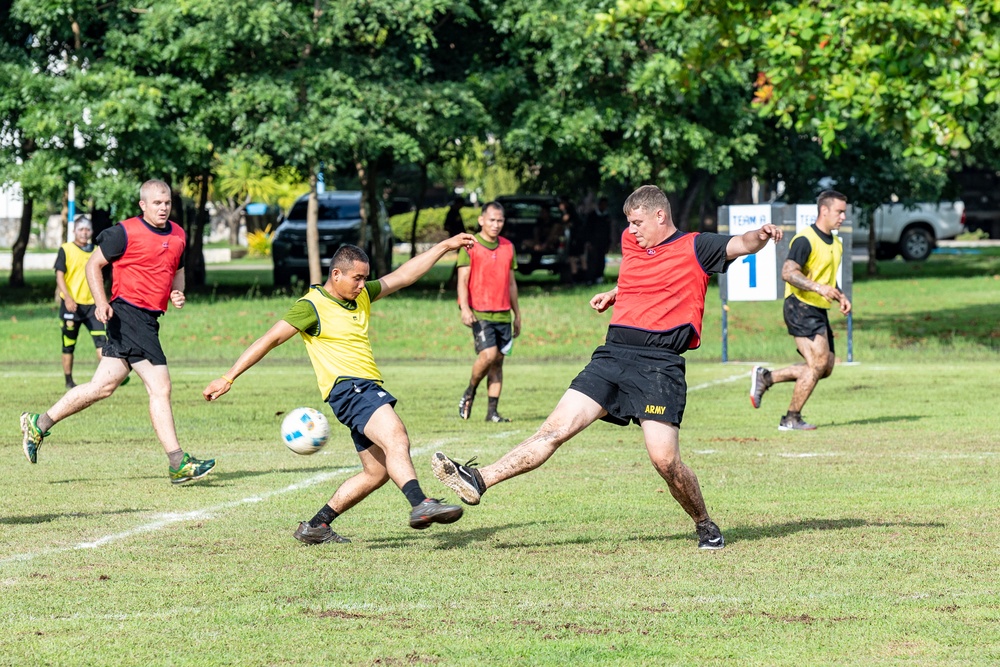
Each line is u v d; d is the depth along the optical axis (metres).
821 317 35.22
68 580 18.16
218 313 74.75
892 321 73.75
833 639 14.97
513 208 104.81
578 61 80.88
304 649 14.67
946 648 14.60
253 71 80.38
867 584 17.69
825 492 25.41
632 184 90.62
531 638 15.09
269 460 30.88
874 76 56.53
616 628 15.52
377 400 19.70
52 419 27.58
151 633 15.34
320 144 77.69
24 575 18.47
